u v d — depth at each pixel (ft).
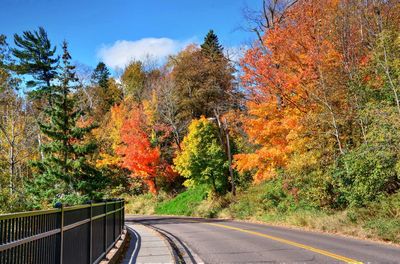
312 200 79.30
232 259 39.04
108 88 249.34
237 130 129.59
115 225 48.93
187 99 175.52
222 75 161.58
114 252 40.96
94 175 99.35
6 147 122.11
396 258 36.81
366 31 78.64
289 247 45.93
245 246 48.55
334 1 81.76
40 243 17.48
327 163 77.30
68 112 99.91
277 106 87.20
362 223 59.62
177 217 123.54
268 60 88.07
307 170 79.05
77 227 24.90
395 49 63.05
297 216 77.77
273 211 95.61
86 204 27.84
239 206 111.04
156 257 40.55
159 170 156.56
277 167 89.15
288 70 85.97
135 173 157.17
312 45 80.94
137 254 43.01
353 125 74.79
